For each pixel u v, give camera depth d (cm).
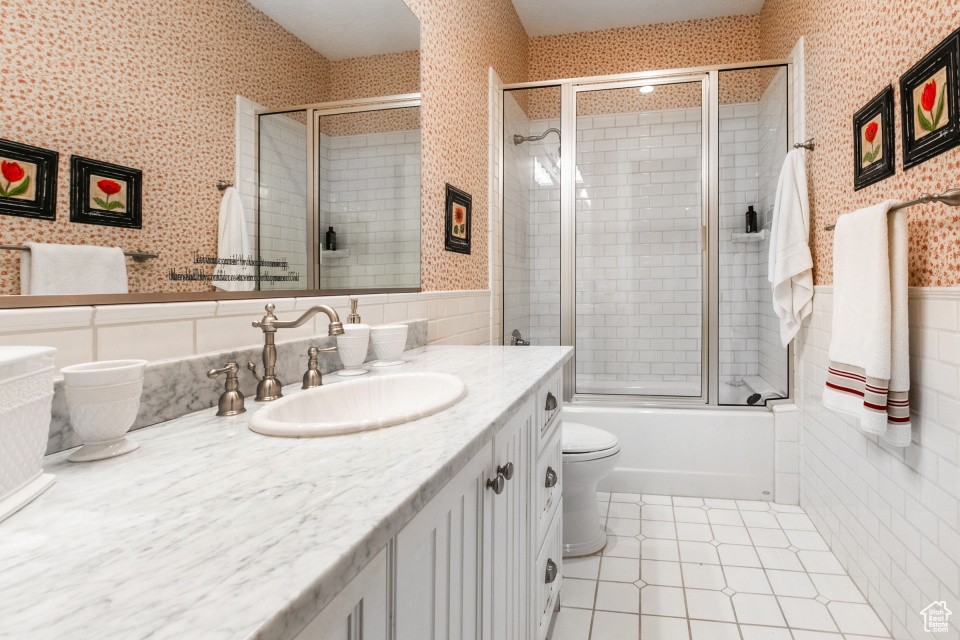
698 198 299
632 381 311
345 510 53
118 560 43
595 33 373
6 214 72
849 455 196
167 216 98
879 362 147
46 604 37
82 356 80
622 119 305
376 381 124
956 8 129
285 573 41
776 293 247
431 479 62
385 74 180
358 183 167
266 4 126
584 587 190
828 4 220
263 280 125
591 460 204
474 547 87
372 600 54
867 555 180
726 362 290
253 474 64
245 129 119
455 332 239
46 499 57
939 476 138
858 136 187
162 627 34
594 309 313
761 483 266
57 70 78
